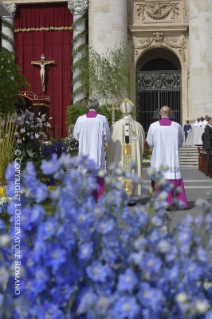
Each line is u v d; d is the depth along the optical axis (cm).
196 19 3203
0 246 200
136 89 3428
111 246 215
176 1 3412
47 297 206
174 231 244
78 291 203
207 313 187
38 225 217
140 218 229
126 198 241
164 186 248
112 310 179
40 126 1123
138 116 3444
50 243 205
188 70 3422
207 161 1781
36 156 1105
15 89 1202
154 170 250
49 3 3409
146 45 3409
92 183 226
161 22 3412
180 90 3456
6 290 204
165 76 3469
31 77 3403
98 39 3203
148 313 187
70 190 222
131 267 218
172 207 252
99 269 199
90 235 213
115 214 249
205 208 223
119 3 3216
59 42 3406
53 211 227
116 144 1007
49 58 3403
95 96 3125
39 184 224
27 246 223
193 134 2706
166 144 964
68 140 2348
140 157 1014
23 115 1072
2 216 638
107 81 3083
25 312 187
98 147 902
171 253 206
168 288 209
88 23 3372
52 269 204
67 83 3384
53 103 3394
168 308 208
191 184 1484
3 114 1120
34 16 3425
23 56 3419
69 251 204
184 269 199
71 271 197
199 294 215
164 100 3497
